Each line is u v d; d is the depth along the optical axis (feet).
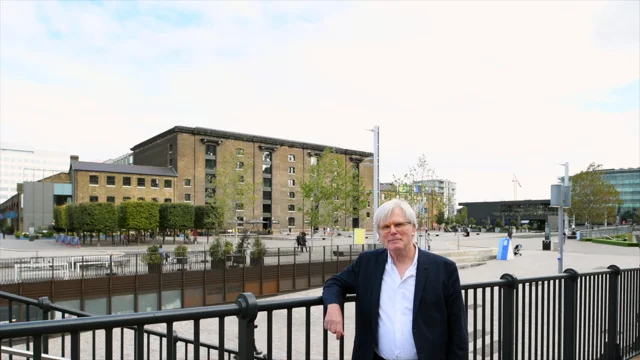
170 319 6.95
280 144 292.20
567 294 16.49
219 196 221.46
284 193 292.40
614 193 217.15
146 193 234.79
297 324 43.29
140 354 6.69
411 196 130.82
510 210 404.36
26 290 58.95
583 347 17.13
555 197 42.39
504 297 13.29
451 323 8.63
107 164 231.09
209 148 262.88
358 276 9.23
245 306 7.72
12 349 13.28
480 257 95.45
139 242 166.09
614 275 19.13
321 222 181.06
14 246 146.00
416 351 8.37
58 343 37.70
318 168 183.21
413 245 8.89
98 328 6.25
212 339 39.78
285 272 84.43
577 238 167.84
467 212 429.79
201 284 74.49
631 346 20.66
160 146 270.26
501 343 13.15
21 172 578.25
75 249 131.23
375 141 107.65
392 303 8.66
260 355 20.30
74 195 214.28
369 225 330.54
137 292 67.62
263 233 261.03
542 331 15.29
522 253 112.16
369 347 8.73
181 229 172.45
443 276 8.52
